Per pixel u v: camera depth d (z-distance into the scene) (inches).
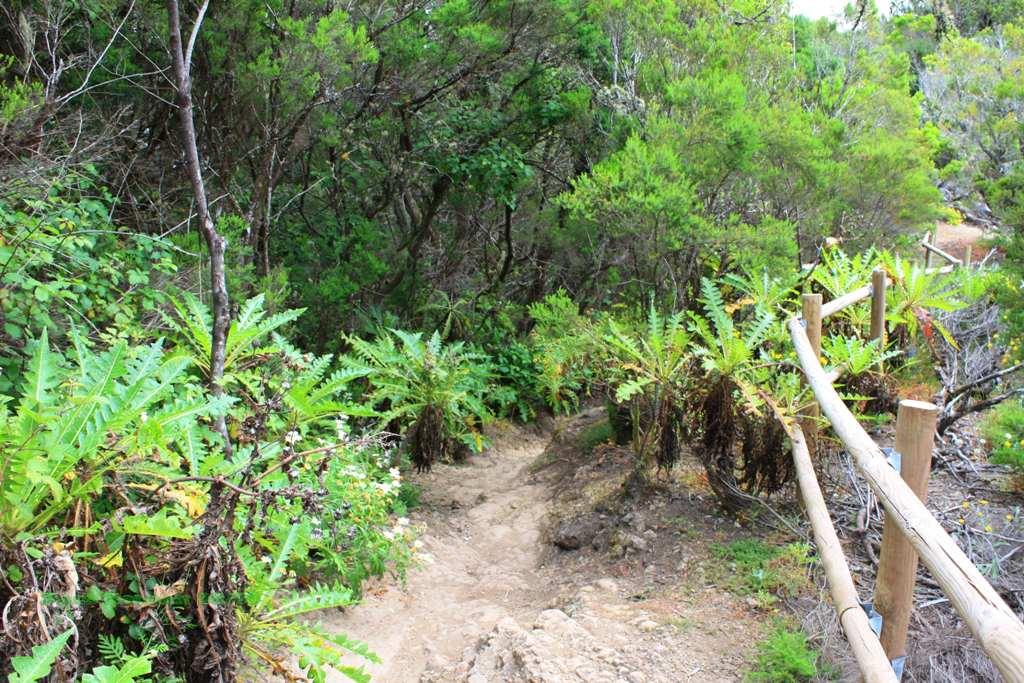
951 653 140.8
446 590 224.2
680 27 411.8
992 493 200.1
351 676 134.9
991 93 653.9
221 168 353.4
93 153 281.3
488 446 425.1
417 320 509.4
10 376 181.8
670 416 219.9
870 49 716.7
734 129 294.4
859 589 165.6
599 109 434.9
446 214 537.0
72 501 115.3
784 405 199.6
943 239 612.4
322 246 431.5
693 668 150.7
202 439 172.7
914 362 258.1
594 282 448.1
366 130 417.1
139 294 229.5
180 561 118.3
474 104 429.4
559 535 240.1
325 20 300.7
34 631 94.9
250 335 183.6
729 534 205.5
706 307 212.2
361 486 196.4
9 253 177.8
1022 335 239.1
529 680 149.2
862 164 383.9
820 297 192.5
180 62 170.7
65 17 272.7
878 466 98.6
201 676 121.1
